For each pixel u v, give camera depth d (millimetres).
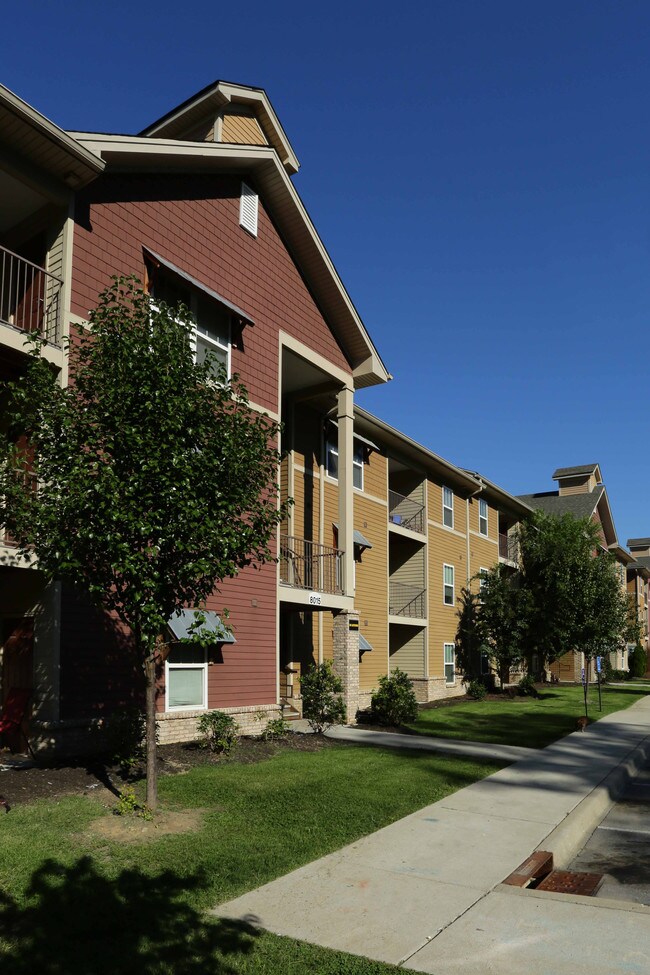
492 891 6477
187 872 6488
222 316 15609
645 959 5094
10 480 8414
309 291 18531
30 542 8398
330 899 6152
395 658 28000
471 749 14703
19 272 12062
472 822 8977
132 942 5086
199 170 15320
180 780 10242
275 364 16984
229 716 13336
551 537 31469
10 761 10812
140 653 8562
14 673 11742
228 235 15945
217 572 8148
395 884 6590
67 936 5133
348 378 19562
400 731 17328
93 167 11898
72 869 6387
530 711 23406
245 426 8773
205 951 5008
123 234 13289
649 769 14438
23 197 12156
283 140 18797
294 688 19484
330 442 22250
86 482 7465
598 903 6191
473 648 31578
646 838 9289
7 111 10695
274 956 4992
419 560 28203
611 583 31172
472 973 4852
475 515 33688
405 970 4863
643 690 36750
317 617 20703
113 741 10867
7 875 6180
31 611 11492
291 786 10180
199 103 17453
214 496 8172
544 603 30281
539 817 9406
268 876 6605
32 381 8719
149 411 8008
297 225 17594
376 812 9031
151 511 7699
